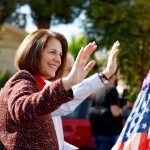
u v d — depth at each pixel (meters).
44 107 2.72
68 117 9.22
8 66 29.09
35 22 22.03
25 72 3.03
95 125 8.09
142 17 19.16
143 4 19.16
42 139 2.99
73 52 18.83
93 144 9.13
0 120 3.01
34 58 3.17
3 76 18.34
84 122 9.21
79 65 2.78
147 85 4.07
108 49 19.55
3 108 2.99
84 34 20.05
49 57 3.18
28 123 2.92
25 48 3.18
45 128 3.02
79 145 9.12
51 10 21.17
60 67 3.70
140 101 4.09
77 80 2.76
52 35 3.23
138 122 4.05
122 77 19.34
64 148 3.96
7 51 29.12
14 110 2.79
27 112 2.73
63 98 2.73
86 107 9.30
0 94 3.04
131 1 19.55
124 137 4.09
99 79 3.90
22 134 2.97
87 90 3.91
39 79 3.20
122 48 18.72
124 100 8.86
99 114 8.00
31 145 2.96
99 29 19.92
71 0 20.91
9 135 2.98
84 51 2.80
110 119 7.97
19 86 2.91
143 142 4.00
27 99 2.76
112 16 19.28
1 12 22.09
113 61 3.86
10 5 21.77
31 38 3.20
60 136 3.90
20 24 24.48
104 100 7.98
